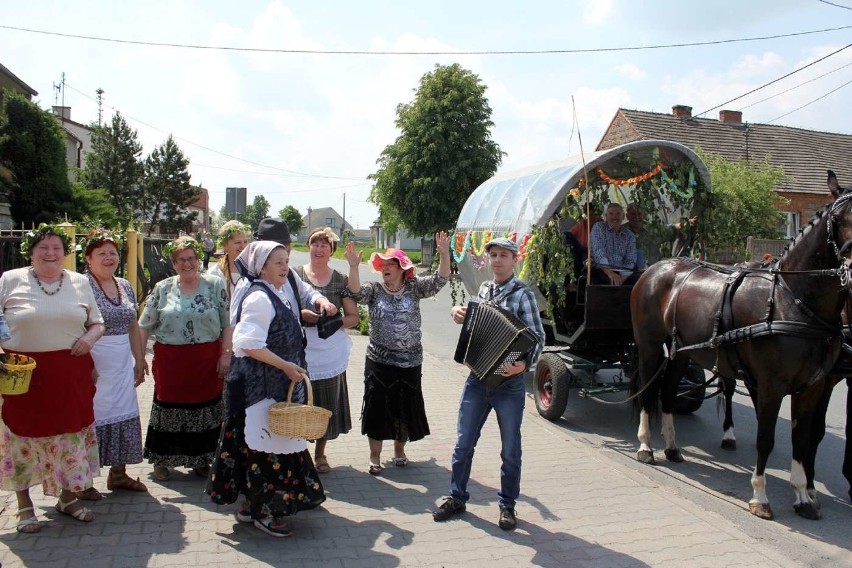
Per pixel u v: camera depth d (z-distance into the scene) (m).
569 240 8.39
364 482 5.46
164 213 43.47
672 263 6.67
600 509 5.07
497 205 9.41
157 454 5.18
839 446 7.05
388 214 39.59
